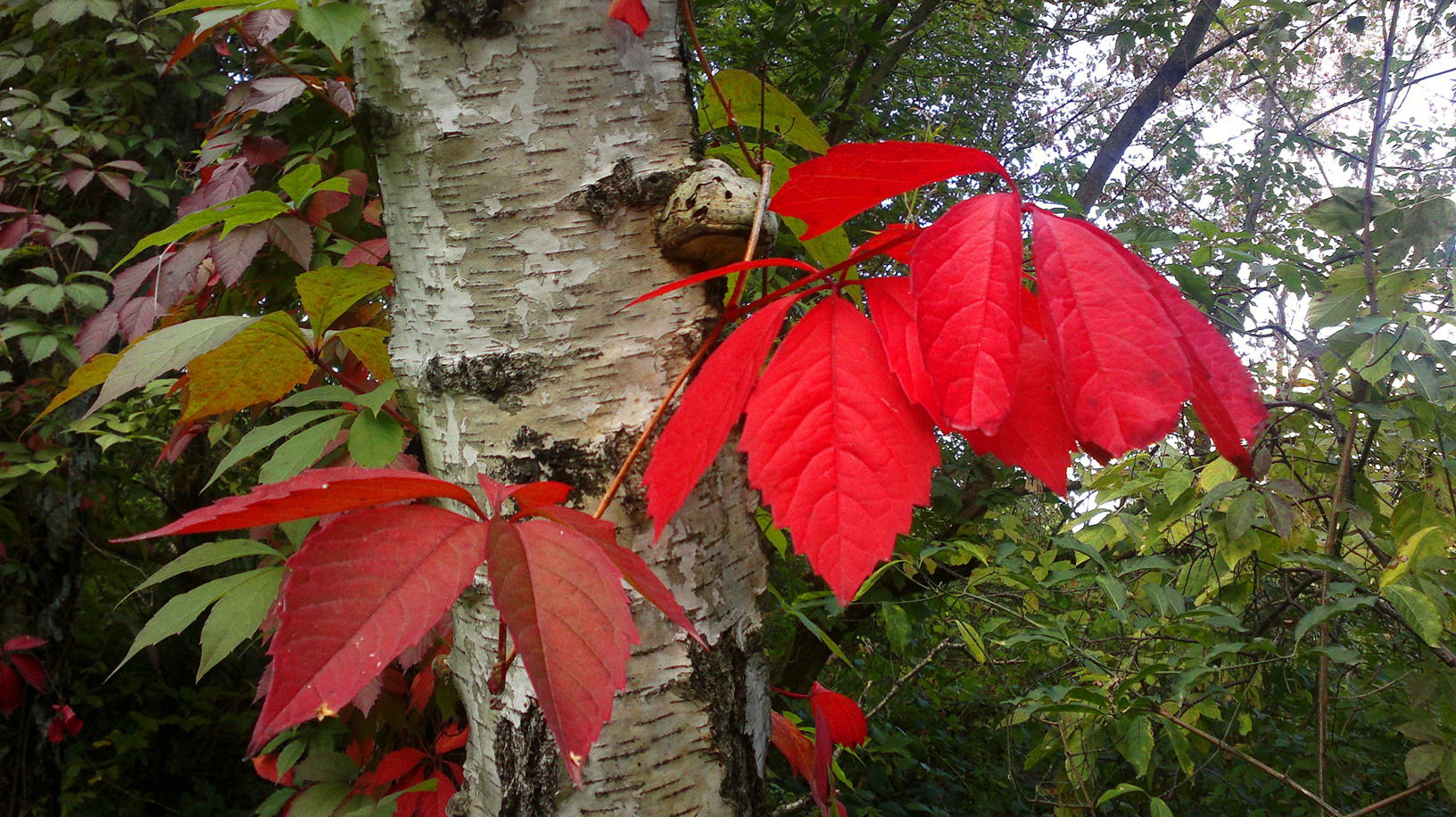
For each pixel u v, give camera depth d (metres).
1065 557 2.63
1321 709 1.58
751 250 0.52
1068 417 0.34
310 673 0.31
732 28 3.38
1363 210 1.59
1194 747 2.05
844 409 0.38
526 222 0.61
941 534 2.88
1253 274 1.90
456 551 0.35
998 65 4.40
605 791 0.58
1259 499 1.53
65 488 2.61
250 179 1.38
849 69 3.19
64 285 2.21
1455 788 1.39
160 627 0.81
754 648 0.64
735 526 0.63
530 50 0.62
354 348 0.79
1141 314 0.34
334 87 1.32
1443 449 1.61
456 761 1.18
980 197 0.37
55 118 2.39
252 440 0.79
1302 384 1.93
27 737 2.56
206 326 0.62
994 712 3.84
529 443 0.60
